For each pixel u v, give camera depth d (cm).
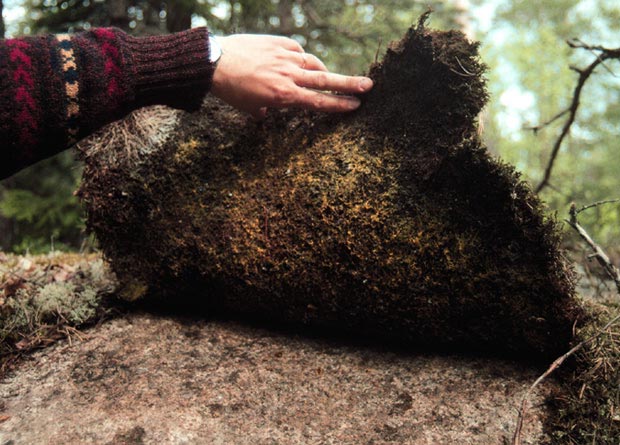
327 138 125
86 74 96
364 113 123
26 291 152
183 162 136
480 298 108
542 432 99
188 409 109
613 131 813
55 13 401
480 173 103
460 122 109
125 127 139
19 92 90
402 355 123
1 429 106
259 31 403
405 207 112
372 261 113
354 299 118
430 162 110
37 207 415
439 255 109
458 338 115
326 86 119
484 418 102
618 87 680
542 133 791
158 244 136
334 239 116
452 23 482
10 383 120
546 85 837
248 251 125
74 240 425
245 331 136
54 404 112
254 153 133
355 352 125
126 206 137
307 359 124
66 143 100
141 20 392
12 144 92
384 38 411
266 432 103
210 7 349
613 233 290
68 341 134
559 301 103
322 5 434
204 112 140
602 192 390
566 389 105
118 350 129
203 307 144
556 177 350
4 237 455
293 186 123
